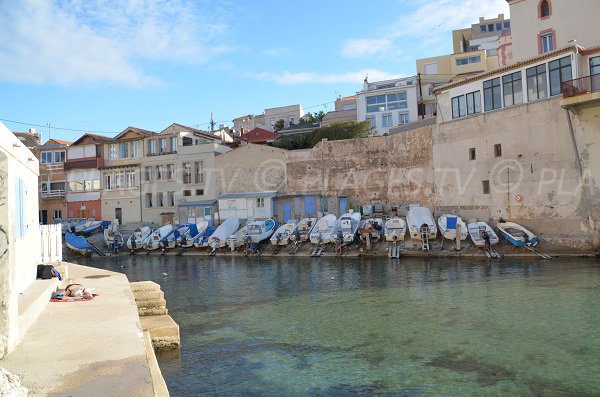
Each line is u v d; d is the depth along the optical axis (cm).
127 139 4969
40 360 675
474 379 934
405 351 1120
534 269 2203
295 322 1442
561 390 867
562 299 1554
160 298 1376
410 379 948
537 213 2761
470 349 1109
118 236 4106
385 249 3033
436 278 2119
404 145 3634
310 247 3309
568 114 2608
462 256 2758
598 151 2505
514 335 1197
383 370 1005
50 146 5519
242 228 3703
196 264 3181
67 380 593
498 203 2970
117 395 542
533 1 3291
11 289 722
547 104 2708
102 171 5106
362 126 4478
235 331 1366
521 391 870
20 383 533
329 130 4481
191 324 1469
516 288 1781
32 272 1245
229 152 4447
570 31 3133
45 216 5362
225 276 2552
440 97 3409
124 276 1666
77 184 5228
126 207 4966
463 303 1578
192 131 4956
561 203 2653
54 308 1066
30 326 877
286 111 6931
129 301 1158
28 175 1210
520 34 3356
